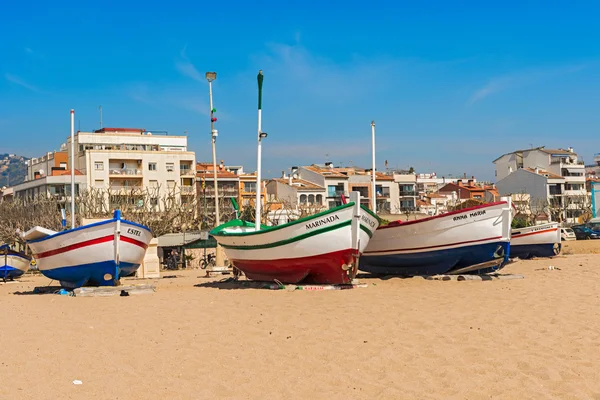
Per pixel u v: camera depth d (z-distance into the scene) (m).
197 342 11.70
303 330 12.63
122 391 8.70
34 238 21.62
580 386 8.70
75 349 11.22
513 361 10.05
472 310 14.80
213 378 9.32
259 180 21.83
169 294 19.05
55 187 78.50
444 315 14.16
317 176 99.12
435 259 22.16
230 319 14.00
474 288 19.05
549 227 33.72
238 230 23.14
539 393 8.46
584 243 57.47
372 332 12.37
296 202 87.62
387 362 10.09
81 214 54.03
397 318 13.81
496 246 21.06
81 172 82.44
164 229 52.41
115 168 82.31
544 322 13.16
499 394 8.45
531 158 113.62
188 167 86.00
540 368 9.62
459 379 9.14
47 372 9.66
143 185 82.56
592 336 11.75
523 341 11.45
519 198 98.62
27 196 78.69
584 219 102.19
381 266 23.77
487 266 21.67
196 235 50.88
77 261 20.27
